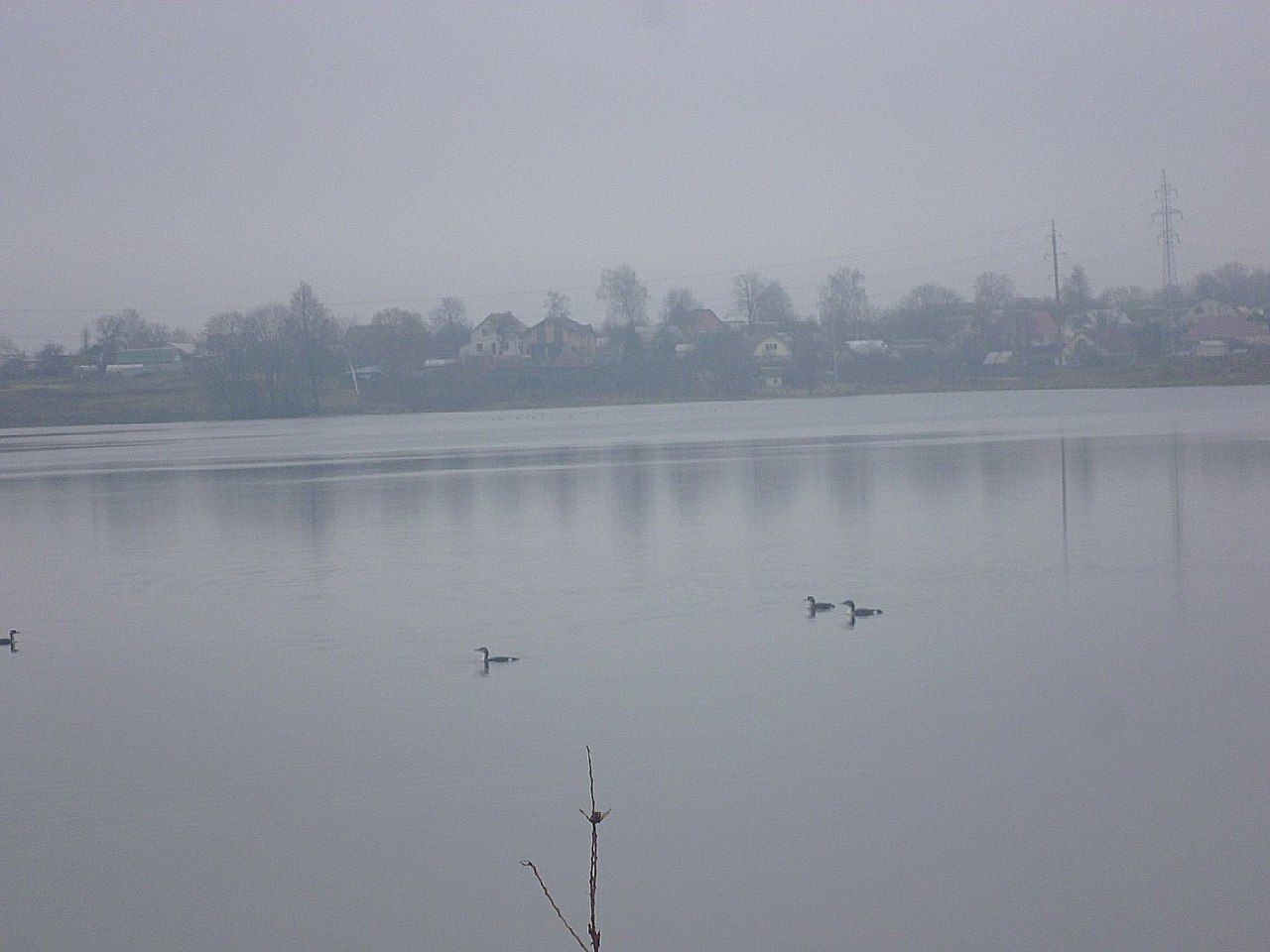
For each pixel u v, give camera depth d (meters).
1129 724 21.86
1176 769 19.92
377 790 20.05
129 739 22.92
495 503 53.50
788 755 20.86
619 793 19.55
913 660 26.00
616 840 18.05
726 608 31.27
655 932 15.81
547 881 17.06
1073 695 23.47
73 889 17.23
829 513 46.78
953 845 17.67
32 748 22.56
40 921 16.41
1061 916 15.89
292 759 21.55
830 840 17.88
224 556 42.44
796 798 19.19
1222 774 19.70
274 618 32.22
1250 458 58.44
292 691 25.47
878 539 40.47
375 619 31.55
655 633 29.02
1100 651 26.28
